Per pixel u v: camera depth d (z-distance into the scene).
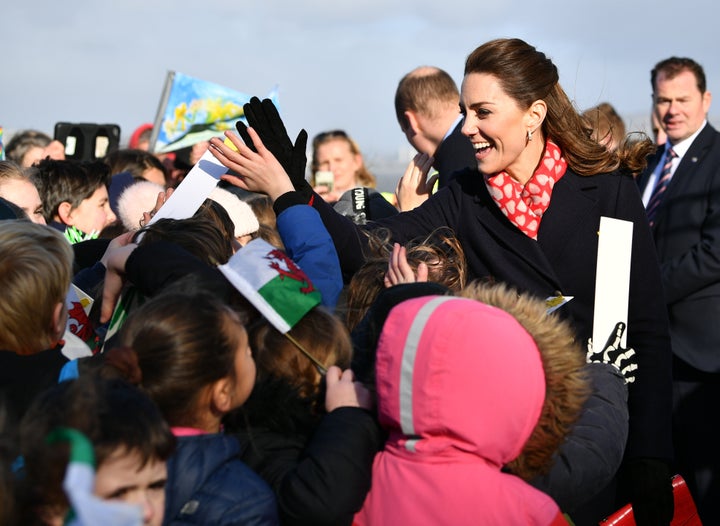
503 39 2.67
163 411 1.78
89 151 6.79
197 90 6.62
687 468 4.60
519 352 1.75
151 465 1.50
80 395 1.49
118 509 1.12
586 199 2.70
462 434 1.74
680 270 4.52
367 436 1.87
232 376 1.84
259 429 2.02
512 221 2.70
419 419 1.76
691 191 4.71
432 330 1.76
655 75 5.07
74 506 1.16
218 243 2.44
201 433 1.81
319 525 1.80
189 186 2.60
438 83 4.39
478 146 2.69
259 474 1.95
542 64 2.65
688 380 4.57
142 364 1.77
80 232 4.31
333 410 1.92
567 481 2.07
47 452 1.39
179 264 2.19
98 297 2.73
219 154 2.59
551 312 2.57
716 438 4.52
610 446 2.16
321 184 6.78
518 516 1.74
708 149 4.76
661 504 2.58
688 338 4.55
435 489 1.77
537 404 1.76
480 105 2.63
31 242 2.09
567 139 2.69
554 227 2.69
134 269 2.21
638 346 2.70
